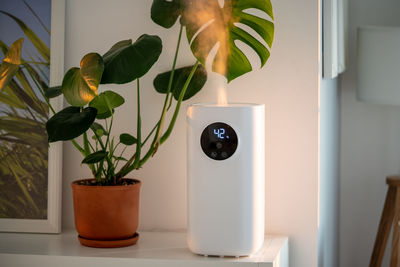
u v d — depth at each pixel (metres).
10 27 1.90
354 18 2.67
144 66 1.53
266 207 1.85
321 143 1.97
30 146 1.89
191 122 1.60
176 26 1.85
